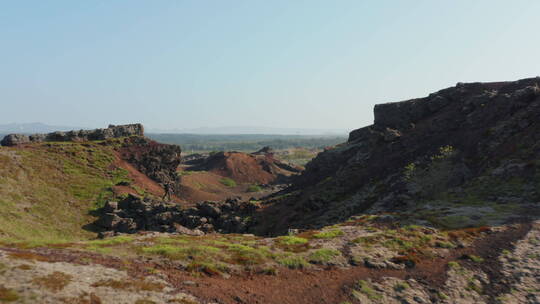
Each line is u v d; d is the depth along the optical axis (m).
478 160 59.91
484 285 25.44
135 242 29.50
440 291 24.34
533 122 58.41
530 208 40.47
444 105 88.94
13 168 75.19
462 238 33.97
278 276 25.38
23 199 67.38
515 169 49.97
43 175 79.50
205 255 27.06
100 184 86.75
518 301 23.14
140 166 107.19
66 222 67.62
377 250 30.94
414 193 56.78
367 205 62.12
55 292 16.05
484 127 68.06
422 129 82.19
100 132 113.25
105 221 70.56
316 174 105.62
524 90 67.88
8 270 16.95
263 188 173.00
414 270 27.72
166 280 21.28
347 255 29.84
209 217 76.62
